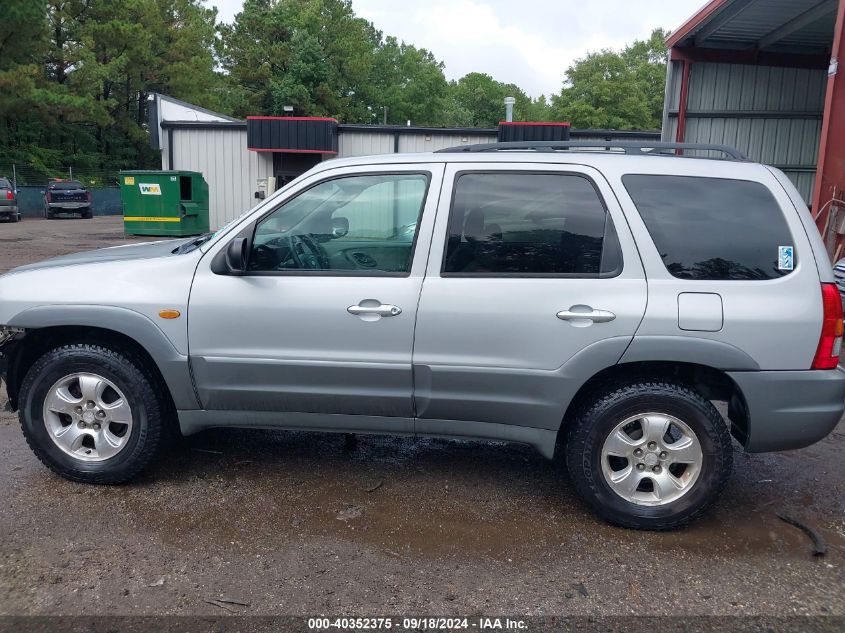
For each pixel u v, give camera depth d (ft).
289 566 10.46
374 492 13.09
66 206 104.22
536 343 11.56
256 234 12.46
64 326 12.73
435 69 232.53
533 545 11.25
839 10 28.63
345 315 11.97
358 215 12.35
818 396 11.19
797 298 11.16
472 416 12.12
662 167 11.85
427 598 9.73
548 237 11.82
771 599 9.87
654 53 231.91
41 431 12.86
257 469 14.03
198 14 169.07
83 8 133.90
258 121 73.15
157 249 13.91
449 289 11.78
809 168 49.93
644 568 10.62
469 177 12.14
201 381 12.48
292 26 173.68
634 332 11.26
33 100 106.11
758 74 49.34
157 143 77.66
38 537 11.12
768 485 13.88
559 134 72.90
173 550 10.84
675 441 11.94
